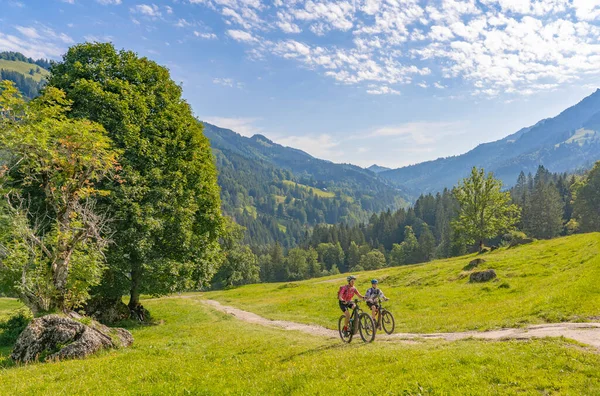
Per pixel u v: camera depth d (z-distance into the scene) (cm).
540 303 1888
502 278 3183
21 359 1527
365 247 17762
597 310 1568
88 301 2788
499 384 837
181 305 4697
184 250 2895
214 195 3334
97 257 2159
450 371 953
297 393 961
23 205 2277
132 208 2472
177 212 2792
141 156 2623
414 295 3203
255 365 1313
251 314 3519
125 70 2798
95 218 2106
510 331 1515
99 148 2016
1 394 1004
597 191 11469
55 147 1919
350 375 1034
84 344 1580
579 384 789
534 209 12925
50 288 1936
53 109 2002
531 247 5009
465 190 7562
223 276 8888
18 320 2317
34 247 1945
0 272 1880
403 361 1092
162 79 3114
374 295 1662
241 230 9025
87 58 2727
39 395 980
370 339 1572
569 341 1125
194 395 997
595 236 4472
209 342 1925
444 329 1806
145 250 2589
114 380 1126
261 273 17025
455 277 3762
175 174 2797
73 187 2038
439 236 18500
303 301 3831
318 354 1385
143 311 3212
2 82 1844
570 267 3000
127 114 2573
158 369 1259
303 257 17075
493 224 7400
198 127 3331
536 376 855
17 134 1805
